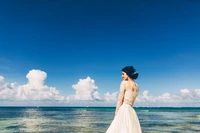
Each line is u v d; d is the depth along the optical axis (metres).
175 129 29.52
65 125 36.22
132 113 5.77
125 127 5.67
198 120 48.66
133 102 5.93
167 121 45.38
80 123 40.00
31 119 52.69
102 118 56.88
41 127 32.88
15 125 36.44
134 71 5.89
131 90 5.78
